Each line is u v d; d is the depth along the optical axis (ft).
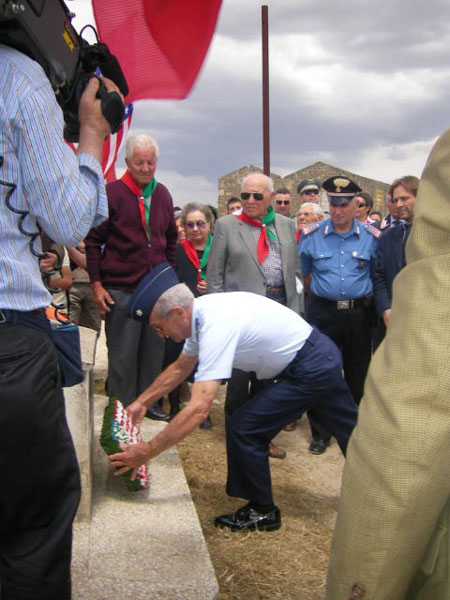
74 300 20.45
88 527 10.18
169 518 10.62
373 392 3.92
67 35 5.71
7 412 4.91
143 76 6.88
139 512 10.82
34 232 5.31
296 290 15.70
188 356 11.33
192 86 6.91
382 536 3.74
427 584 3.99
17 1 4.68
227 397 14.80
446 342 3.70
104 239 14.66
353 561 3.86
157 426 15.03
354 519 3.85
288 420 11.77
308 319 16.75
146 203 14.67
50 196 5.08
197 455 15.49
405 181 15.58
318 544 11.42
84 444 10.18
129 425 11.69
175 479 12.24
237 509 12.67
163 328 10.62
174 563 9.15
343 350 16.39
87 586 8.46
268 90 35.70
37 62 5.24
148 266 14.67
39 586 5.30
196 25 6.67
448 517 3.90
